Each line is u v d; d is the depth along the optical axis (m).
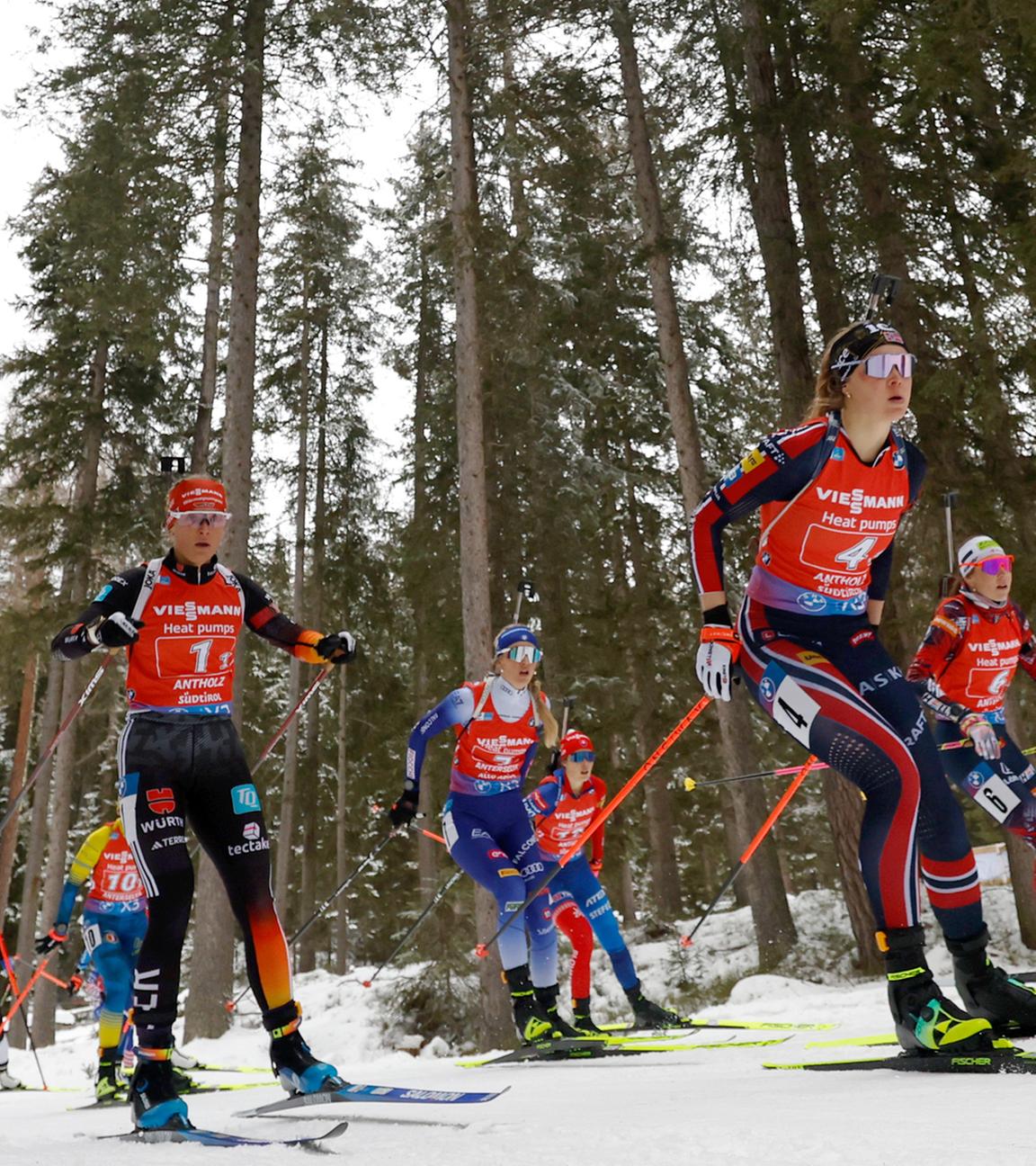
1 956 8.05
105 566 18.84
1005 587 5.46
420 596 17.75
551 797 7.03
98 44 14.31
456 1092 2.85
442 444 17.77
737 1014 9.41
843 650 3.00
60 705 18.88
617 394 18.25
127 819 3.05
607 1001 12.95
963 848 2.90
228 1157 2.10
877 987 10.70
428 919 14.05
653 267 14.59
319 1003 14.59
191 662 3.19
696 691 18.77
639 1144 1.82
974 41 9.59
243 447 14.13
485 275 13.70
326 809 28.44
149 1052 2.82
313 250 24.25
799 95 11.59
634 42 14.48
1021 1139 1.59
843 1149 1.61
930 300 11.14
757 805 13.84
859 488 2.84
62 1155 2.27
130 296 14.38
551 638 16.30
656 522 19.16
